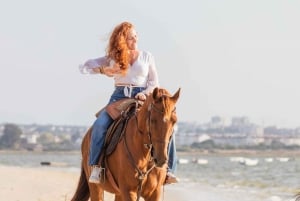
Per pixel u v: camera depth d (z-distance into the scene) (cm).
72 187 2292
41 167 5419
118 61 1016
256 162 8119
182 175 4331
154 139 898
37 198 1892
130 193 964
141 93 1010
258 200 2030
